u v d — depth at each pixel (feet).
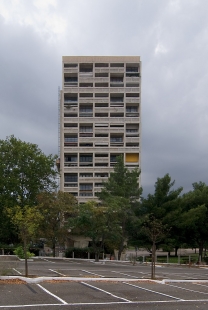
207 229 144.25
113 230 115.85
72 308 36.86
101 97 245.04
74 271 76.84
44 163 161.68
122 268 92.63
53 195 138.10
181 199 143.84
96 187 234.99
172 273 85.05
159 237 96.48
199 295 50.01
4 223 145.69
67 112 243.81
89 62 247.70
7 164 159.43
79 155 240.94
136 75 248.73
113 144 242.58
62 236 132.77
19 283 53.06
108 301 41.75
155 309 38.06
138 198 146.10
